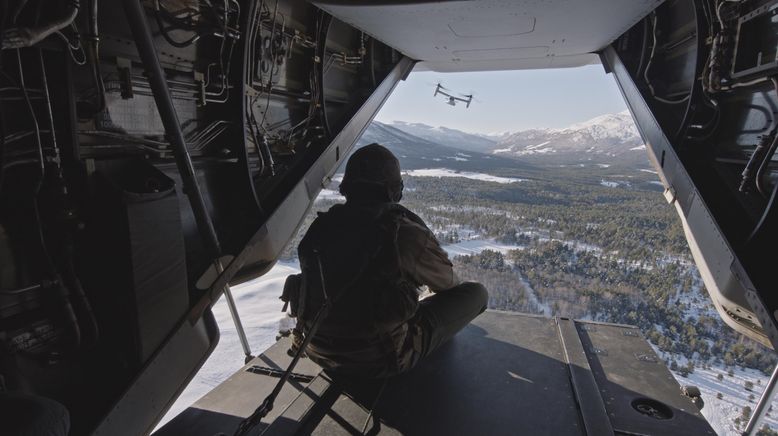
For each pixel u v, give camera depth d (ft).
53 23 4.89
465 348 7.83
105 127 6.66
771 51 7.97
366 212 5.99
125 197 5.56
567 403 6.17
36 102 5.51
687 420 5.77
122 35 6.84
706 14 9.77
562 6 9.78
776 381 6.68
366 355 5.98
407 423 5.67
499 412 5.93
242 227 9.49
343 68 15.89
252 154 10.86
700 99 10.20
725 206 8.68
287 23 11.99
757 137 8.44
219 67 9.24
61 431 3.00
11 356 4.95
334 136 14.32
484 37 13.00
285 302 6.75
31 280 5.16
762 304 6.79
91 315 5.59
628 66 13.82
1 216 5.00
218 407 6.47
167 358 6.45
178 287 6.60
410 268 5.89
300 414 5.84
